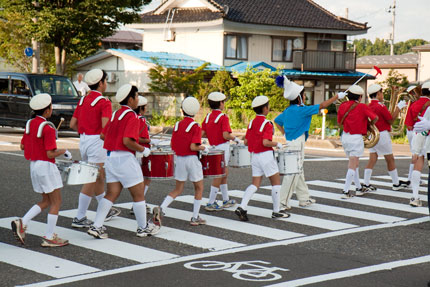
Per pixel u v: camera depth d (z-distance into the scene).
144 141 11.08
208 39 50.59
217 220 11.95
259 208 13.23
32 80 28.84
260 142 11.71
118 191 10.19
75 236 10.42
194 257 9.09
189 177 11.37
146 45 55.88
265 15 51.34
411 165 16.14
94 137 11.04
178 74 40.75
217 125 12.74
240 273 8.24
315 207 13.43
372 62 80.25
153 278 7.98
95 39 38.59
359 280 8.00
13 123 29.27
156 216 10.66
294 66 52.41
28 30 37.03
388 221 12.05
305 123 12.80
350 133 14.35
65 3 36.72
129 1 37.00
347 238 10.53
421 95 14.03
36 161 9.47
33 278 7.95
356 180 15.09
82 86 30.62
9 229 10.87
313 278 8.04
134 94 9.96
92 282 7.78
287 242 10.16
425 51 74.94
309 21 52.69
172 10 53.25
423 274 8.35
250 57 50.91
